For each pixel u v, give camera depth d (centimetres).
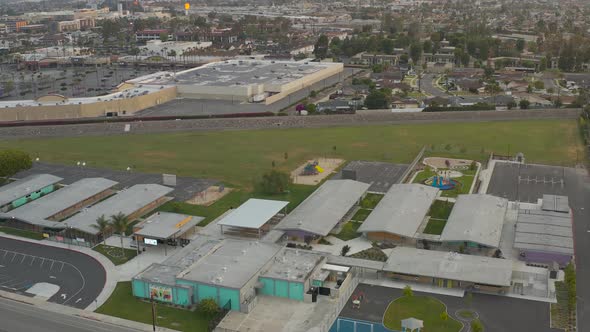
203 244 13712
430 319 11088
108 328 11038
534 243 13488
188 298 11662
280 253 13225
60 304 11925
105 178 19500
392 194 16875
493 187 18462
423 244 14175
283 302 11862
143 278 12081
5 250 14412
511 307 11438
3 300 12088
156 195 17062
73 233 14850
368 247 14275
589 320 10981
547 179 19150
